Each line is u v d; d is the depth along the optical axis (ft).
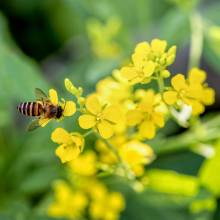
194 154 1.22
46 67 1.61
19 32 1.63
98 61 1.29
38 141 1.21
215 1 1.51
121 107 0.91
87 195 1.18
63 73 1.34
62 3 1.61
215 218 1.15
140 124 0.88
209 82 1.44
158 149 1.12
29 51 1.63
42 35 1.64
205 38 1.16
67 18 1.61
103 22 1.30
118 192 1.19
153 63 0.83
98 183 1.17
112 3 1.35
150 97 0.87
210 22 1.21
